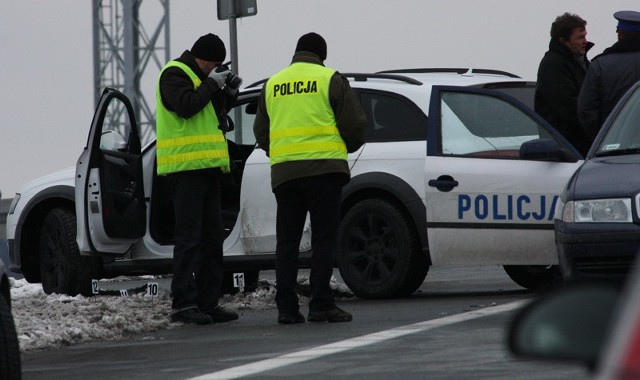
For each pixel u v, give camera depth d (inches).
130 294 1317.7
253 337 920.9
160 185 1305.4
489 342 815.1
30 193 1421.0
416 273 1215.6
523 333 251.9
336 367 718.5
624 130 1037.8
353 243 1242.6
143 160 1307.8
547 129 1221.7
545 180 1182.9
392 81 1270.9
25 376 749.9
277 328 986.1
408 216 1215.6
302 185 1012.5
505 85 1315.2
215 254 1078.4
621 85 1248.2
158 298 1264.8
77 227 1256.2
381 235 1228.5
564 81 1317.7
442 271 1702.8
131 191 1270.9
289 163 1012.5
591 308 248.7
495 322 941.8
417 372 685.9
